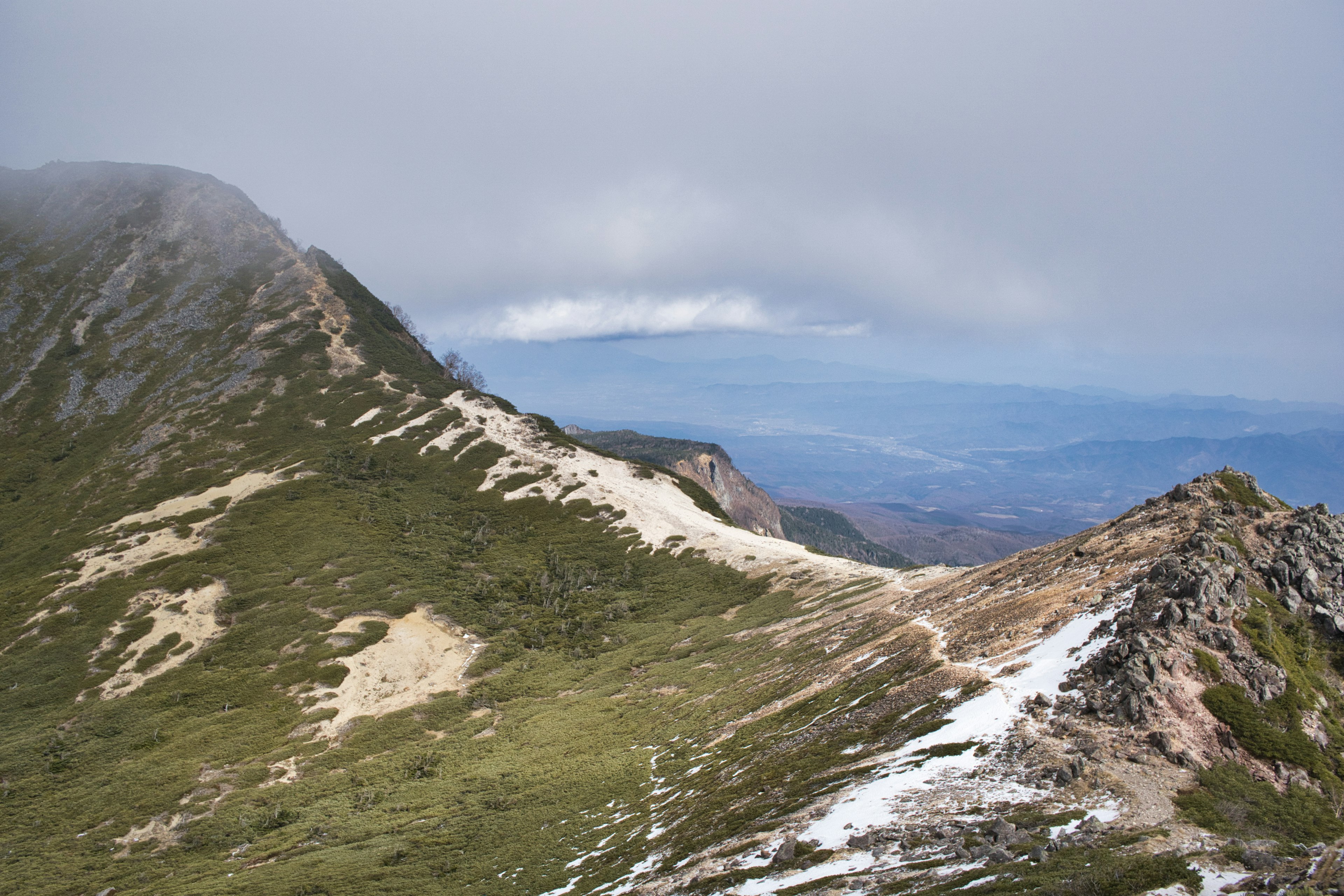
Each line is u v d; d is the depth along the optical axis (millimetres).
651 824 42594
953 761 33781
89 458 145875
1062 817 26953
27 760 74375
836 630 72750
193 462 139375
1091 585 48375
